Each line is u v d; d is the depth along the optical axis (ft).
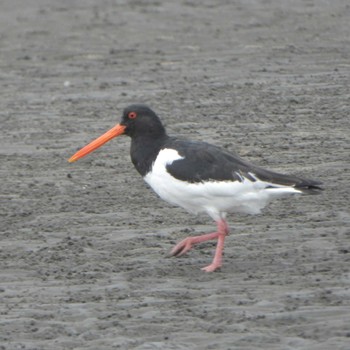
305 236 42.70
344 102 66.33
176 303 35.86
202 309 35.04
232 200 39.50
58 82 78.07
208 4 109.40
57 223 46.34
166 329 33.37
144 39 93.61
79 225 45.96
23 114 68.44
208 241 43.29
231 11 105.09
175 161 39.93
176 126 62.69
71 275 39.52
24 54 89.51
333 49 84.12
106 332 33.42
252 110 65.82
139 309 35.42
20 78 80.18
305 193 39.06
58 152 58.85
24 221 46.96
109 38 94.84
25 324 34.50
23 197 50.67
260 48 86.38
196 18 102.42
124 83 76.13
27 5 113.39
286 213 46.03
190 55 85.35
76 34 97.35
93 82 77.30
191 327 33.45
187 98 70.23
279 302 35.24
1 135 63.36
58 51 90.17
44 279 39.22
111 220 46.52
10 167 56.29
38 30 99.96
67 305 36.17
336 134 59.11
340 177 50.85
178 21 101.35
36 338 33.30
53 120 66.49
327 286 36.58
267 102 67.67
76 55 88.28
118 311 35.27
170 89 73.31
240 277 38.45
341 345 31.19
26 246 43.37
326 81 72.59
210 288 37.35
